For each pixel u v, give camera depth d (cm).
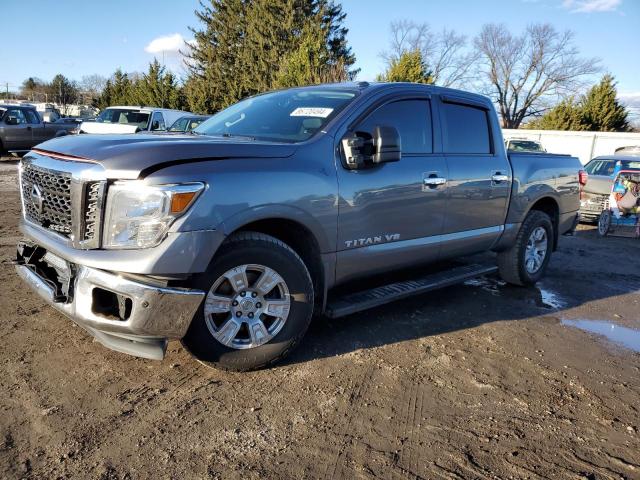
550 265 722
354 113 384
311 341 398
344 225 367
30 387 308
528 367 379
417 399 323
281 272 333
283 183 328
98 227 289
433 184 427
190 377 331
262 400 310
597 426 306
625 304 552
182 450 261
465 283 591
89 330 306
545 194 563
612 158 1248
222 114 471
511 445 281
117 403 297
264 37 3756
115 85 4625
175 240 283
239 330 331
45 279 323
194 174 293
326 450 267
